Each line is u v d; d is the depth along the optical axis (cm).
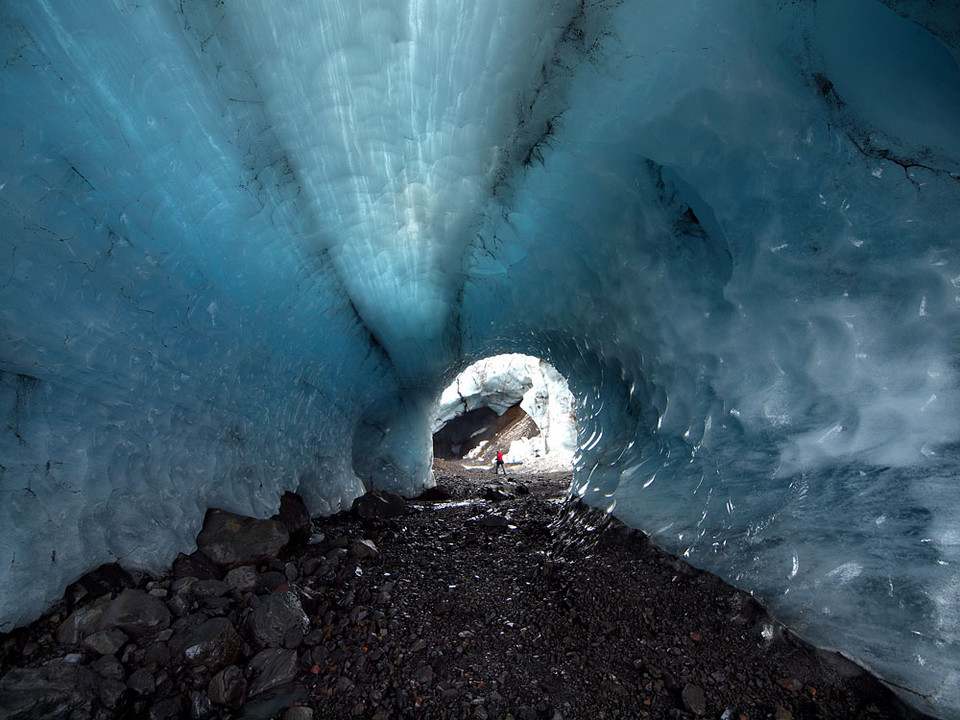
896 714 161
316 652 207
